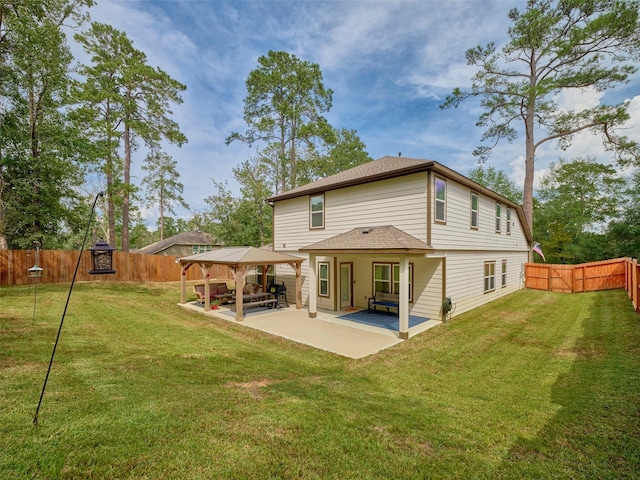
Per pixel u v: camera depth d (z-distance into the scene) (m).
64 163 14.05
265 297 12.62
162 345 6.63
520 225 18.09
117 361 5.24
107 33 17.83
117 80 17.84
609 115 17.02
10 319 7.61
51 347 5.67
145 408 3.50
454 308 10.49
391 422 3.55
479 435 3.27
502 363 6.04
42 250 14.80
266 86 23.53
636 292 8.89
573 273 15.73
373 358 6.52
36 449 2.62
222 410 3.63
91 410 3.37
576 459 2.81
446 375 5.48
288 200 14.16
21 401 3.46
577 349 6.57
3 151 13.53
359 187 11.23
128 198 19.56
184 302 12.81
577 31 15.90
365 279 12.02
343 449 2.93
